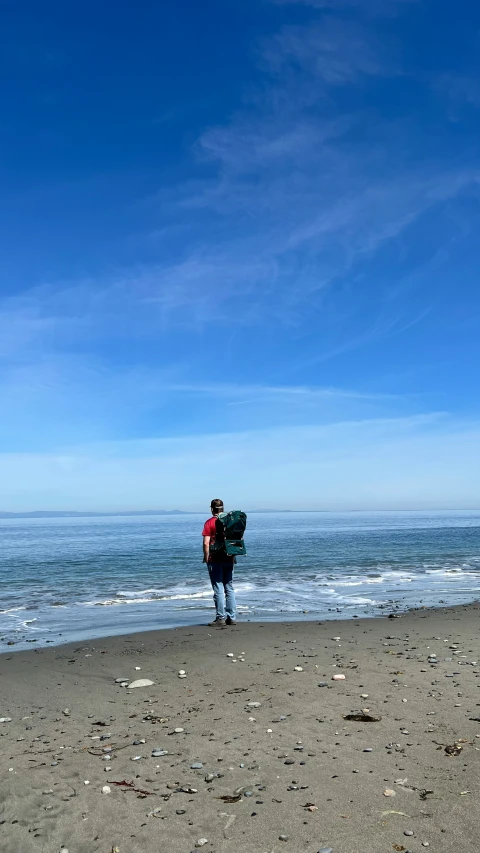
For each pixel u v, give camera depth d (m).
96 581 21.72
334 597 16.70
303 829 3.66
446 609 13.91
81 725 5.79
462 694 6.44
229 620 11.81
